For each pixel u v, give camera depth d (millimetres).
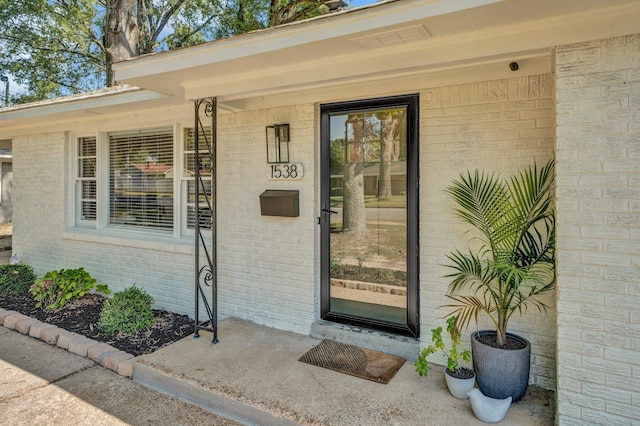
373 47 2654
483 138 3119
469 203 3062
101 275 5543
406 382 3021
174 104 4480
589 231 2270
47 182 6113
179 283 4836
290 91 3357
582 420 2311
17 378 3359
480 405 2514
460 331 3053
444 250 3305
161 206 5176
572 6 2102
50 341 4066
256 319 4309
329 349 3602
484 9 2117
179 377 3111
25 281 5605
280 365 3297
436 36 2471
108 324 4133
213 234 3828
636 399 2184
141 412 2893
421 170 3375
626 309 2197
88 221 5906
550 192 2898
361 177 3734
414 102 3391
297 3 12703
